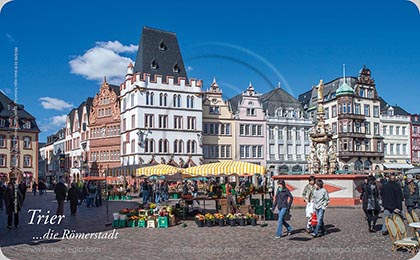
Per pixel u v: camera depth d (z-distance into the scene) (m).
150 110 66.62
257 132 76.50
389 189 17.33
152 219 21.27
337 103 82.25
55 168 104.62
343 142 80.75
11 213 20.72
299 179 30.94
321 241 16.16
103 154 76.88
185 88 69.62
